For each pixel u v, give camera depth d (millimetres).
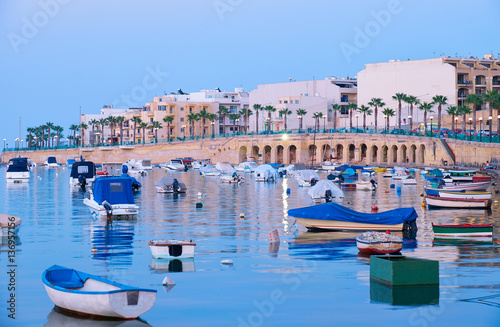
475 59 169875
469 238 41000
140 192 84688
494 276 29578
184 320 23859
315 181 95688
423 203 61969
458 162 137000
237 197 76375
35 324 23281
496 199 70062
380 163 152500
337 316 24141
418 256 34812
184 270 31906
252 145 176250
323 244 39625
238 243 40219
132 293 23312
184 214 57188
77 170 100625
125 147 198500
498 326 22766
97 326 23172
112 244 40094
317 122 186125
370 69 175875
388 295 26688
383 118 173625
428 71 165250
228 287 28391
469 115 164000
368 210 60656
